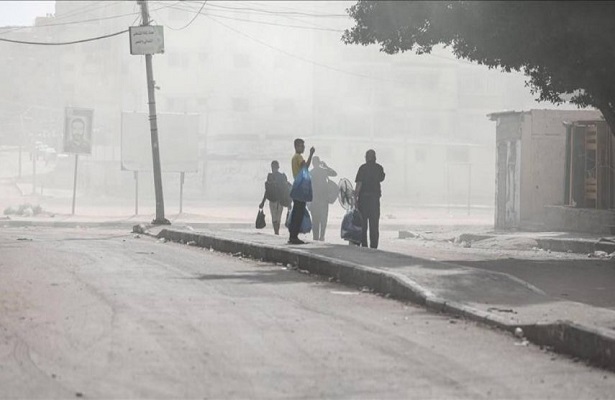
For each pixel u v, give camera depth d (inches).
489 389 456.4
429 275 812.0
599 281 978.1
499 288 757.9
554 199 2108.8
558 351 567.8
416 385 458.6
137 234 1871.3
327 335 587.2
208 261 1125.7
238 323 624.7
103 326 603.8
